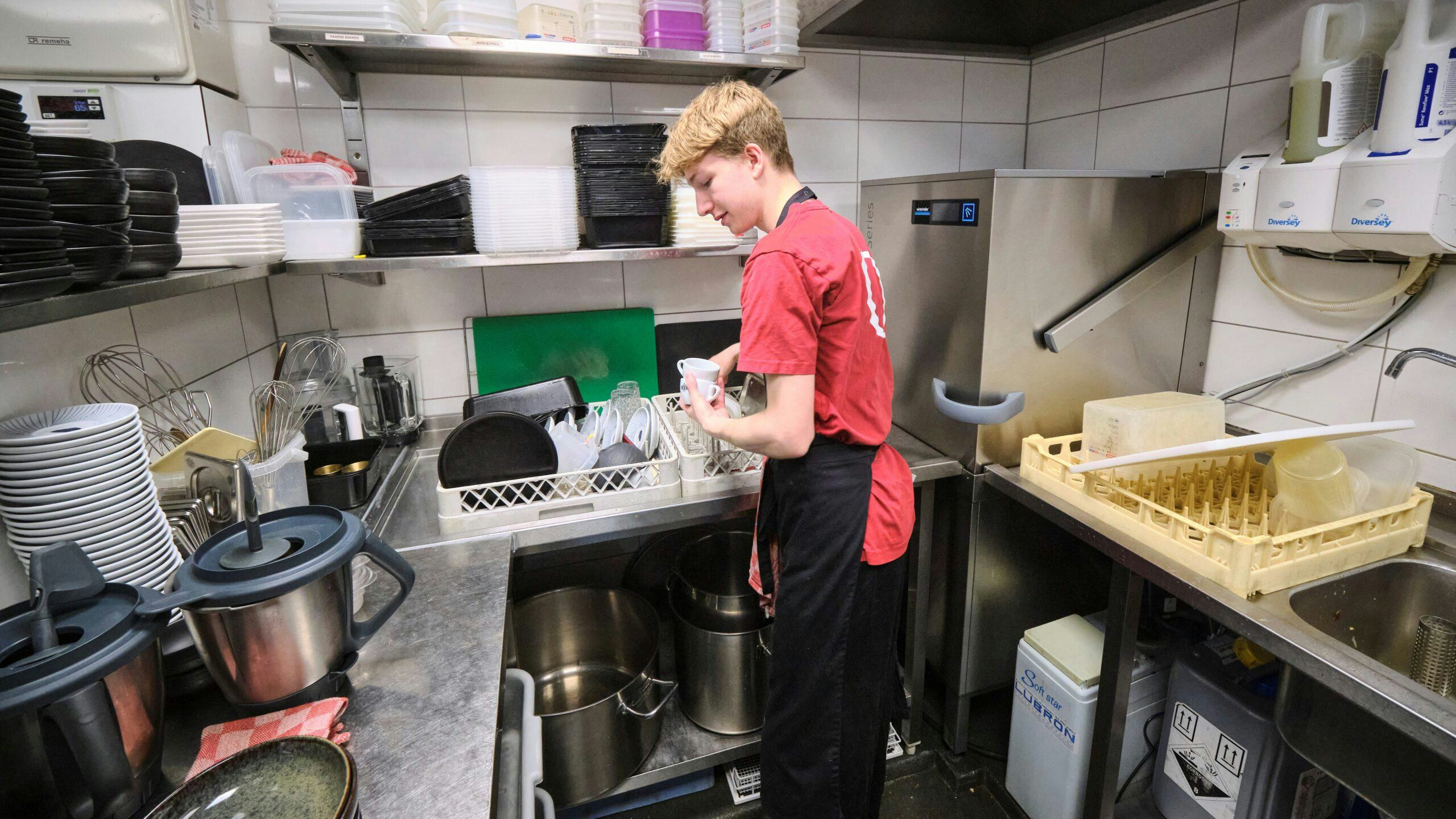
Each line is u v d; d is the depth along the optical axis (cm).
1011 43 211
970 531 163
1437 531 125
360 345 184
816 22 181
